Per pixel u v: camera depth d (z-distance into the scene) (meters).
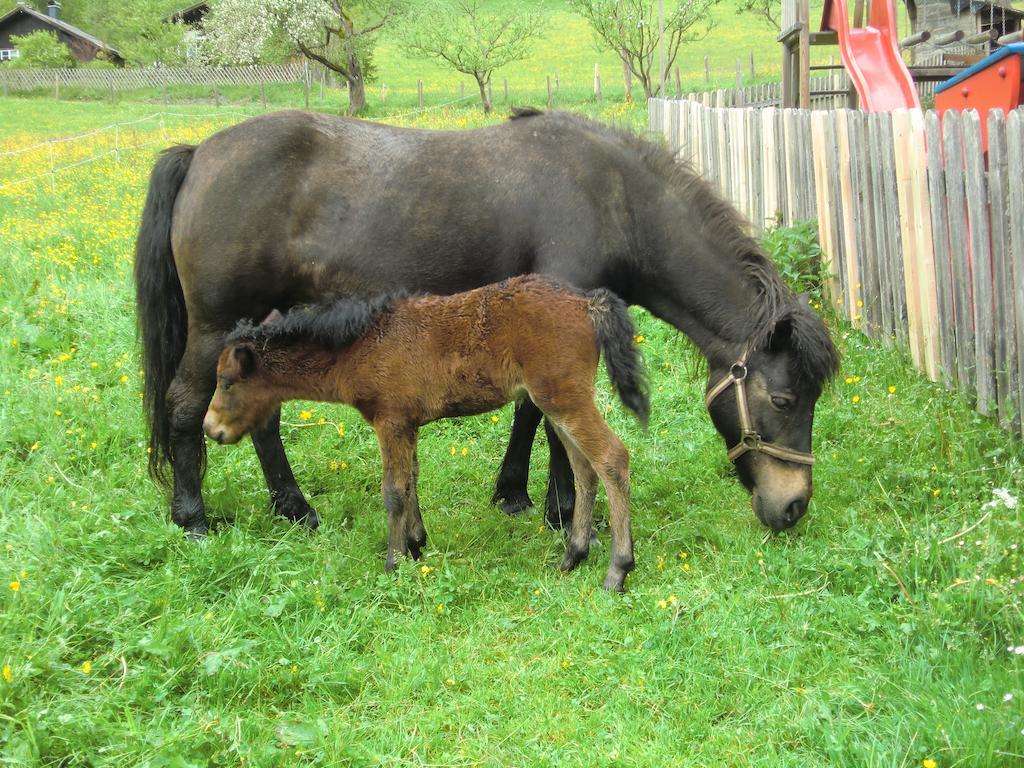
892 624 3.77
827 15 10.66
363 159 4.67
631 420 6.10
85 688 3.46
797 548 4.46
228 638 3.79
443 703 3.56
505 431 6.20
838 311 7.18
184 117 26.86
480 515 5.21
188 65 46.94
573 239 4.57
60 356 6.81
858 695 3.40
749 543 4.57
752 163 8.85
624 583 4.35
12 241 10.28
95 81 40.81
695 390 6.43
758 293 4.52
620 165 4.65
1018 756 2.92
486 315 4.26
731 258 4.59
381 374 4.41
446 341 4.33
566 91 31.95
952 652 3.56
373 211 4.62
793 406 4.40
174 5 62.00
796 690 3.49
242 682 3.57
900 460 5.21
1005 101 7.31
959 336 5.68
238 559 4.36
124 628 3.82
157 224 4.86
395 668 3.71
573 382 4.20
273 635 3.86
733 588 4.25
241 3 32.84
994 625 3.65
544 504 5.23
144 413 5.05
